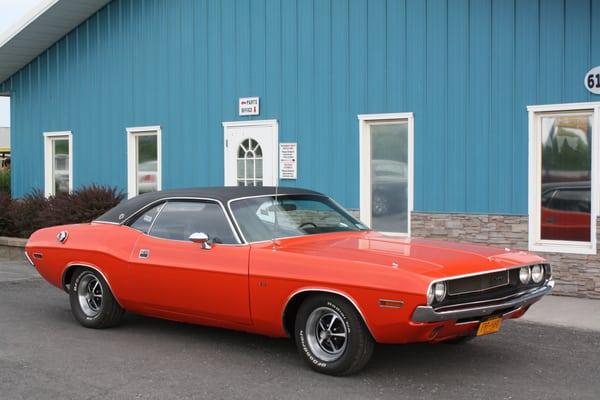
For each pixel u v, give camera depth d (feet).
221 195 22.17
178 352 21.67
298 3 38.47
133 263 22.94
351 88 36.65
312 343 19.31
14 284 34.58
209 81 42.42
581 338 23.40
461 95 33.22
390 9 35.22
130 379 18.95
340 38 36.99
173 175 44.29
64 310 28.22
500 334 23.94
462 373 19.39
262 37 39.99
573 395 17.52
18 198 52.54
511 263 19.36
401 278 17.53
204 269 21.12
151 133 45.83
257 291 20.02
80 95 49.47
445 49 33.60
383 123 36.14
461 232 33.24
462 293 18.19
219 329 24.76
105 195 43.06
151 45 45.16
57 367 20.08
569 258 30.37
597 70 29.73
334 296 18.70
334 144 37.37
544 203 31.48
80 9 47.01
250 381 18.71
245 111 40.70
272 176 39.75
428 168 34.19
